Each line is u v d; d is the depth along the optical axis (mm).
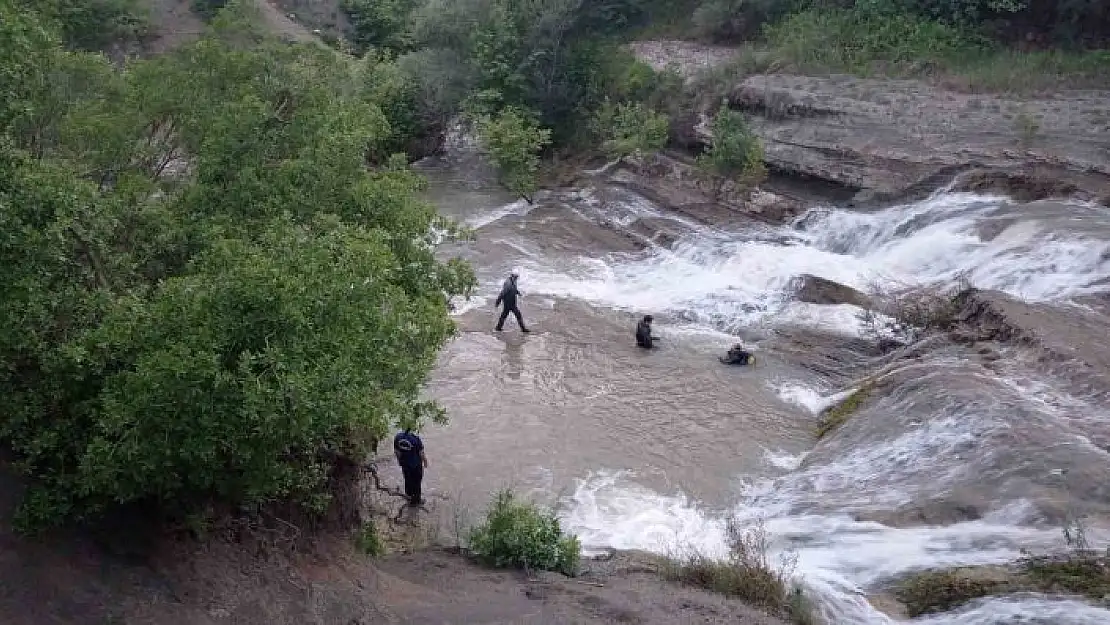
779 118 27484
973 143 23156
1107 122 23406
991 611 8312
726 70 31047
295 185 10664
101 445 6805
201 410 6746
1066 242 17688
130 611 7344
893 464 12273
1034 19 29438
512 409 15500
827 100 26859
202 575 8023
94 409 7168
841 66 29469
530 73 33562
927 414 12953
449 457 13820
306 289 7254
